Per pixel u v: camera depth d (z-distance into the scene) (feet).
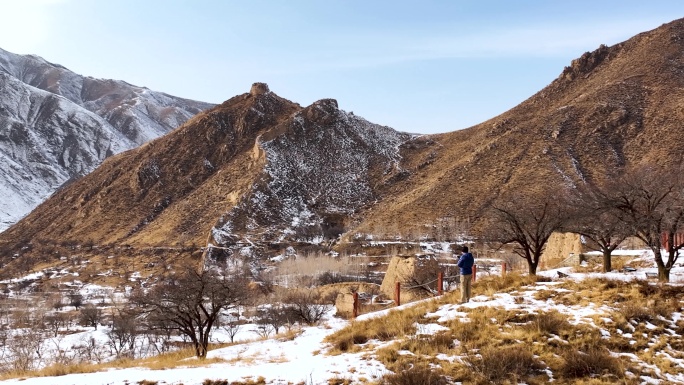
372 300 139.95
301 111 526.57
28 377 45.34
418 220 308.40
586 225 73.36
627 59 416.26
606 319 47.78
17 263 410.93
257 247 331.77
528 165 313.53
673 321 47.50
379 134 522.47
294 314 134.72
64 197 531.09
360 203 400.88
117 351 139.54
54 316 222.69
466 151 403.95
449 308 56.18
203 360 51.85
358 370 40.06
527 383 37.86
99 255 393.09
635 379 37.78
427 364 40.29
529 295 58.03
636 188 62.13
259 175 419.13
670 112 320.29
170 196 473.67
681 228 59.98
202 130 550.77
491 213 87.86
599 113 344.69
